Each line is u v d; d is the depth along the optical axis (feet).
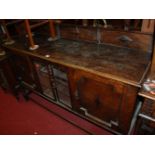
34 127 6.00
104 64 3.78
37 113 6.68
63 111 6.59
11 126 6.13
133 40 4.17
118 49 4.45
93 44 4.93
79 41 5.26
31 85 6.41
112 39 4.56
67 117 6.28
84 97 4.42
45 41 5.55
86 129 5.66
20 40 5.95
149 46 3.99
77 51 4.57
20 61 5.68
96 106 4.32
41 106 6.91
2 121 6.41
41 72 5.23
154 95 3.00
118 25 4.28
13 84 6.88
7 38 5.82
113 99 3.71
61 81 4.81
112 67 3.64
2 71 6.29
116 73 3.41
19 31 6.58
